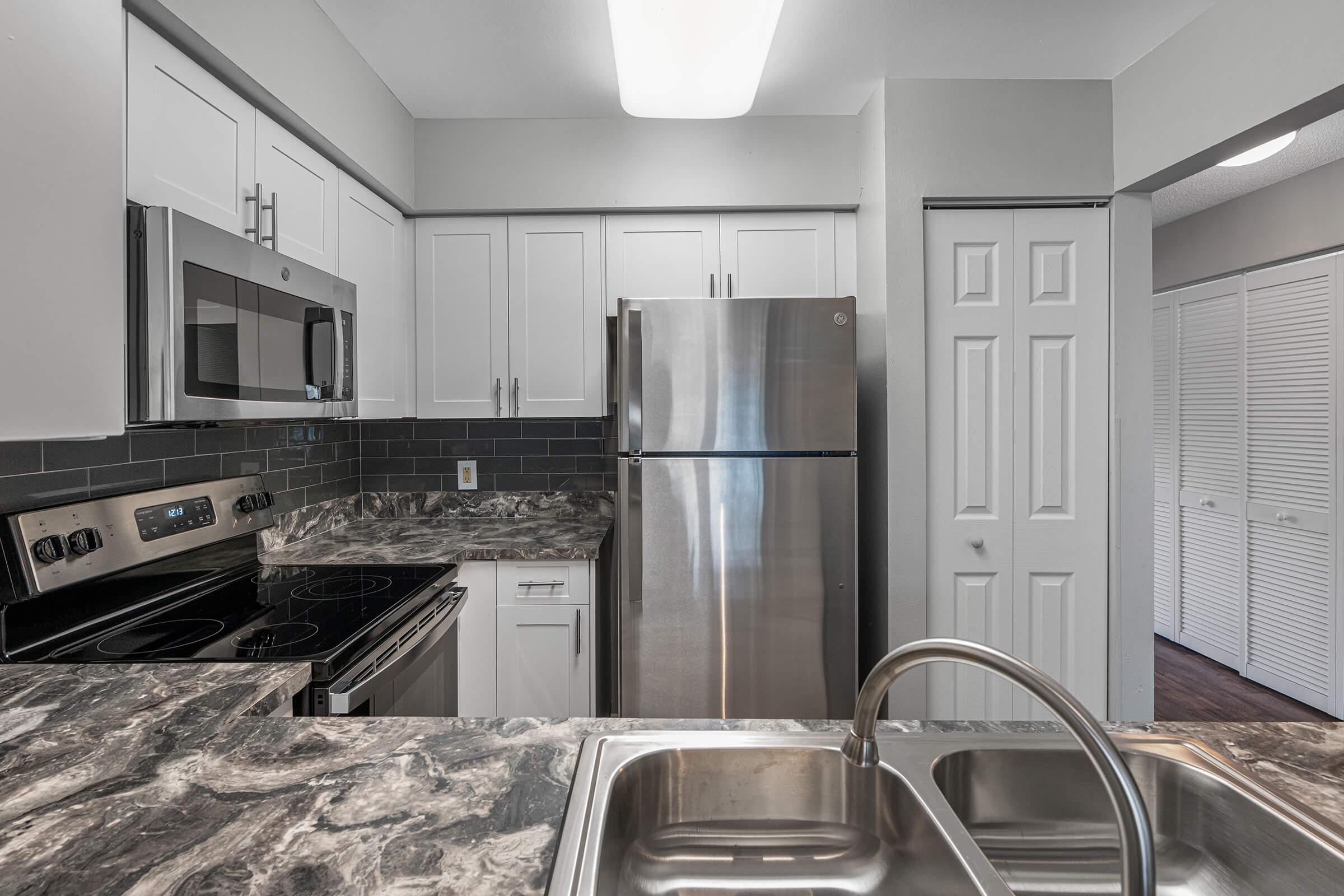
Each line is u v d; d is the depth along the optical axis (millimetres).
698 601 1979
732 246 2406
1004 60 2008
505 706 2088
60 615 1249
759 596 1979
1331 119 2277
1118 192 2111
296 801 659
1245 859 691
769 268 2406
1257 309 3016
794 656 1986
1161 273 3562
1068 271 2156
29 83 768
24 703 908
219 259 1258
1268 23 1576
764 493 1973
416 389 2434
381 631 1368
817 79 2117
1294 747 792
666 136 2371
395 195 2217
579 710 2084
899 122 2111
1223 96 1709
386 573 1792
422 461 2697
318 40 1714
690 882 754
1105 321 2150
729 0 1382
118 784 692
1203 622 3387
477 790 686
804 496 1975
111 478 1477
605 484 2711
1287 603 2914
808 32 1858
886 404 2123
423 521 2645
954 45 1929
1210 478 3309
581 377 2416
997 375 2152
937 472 2158
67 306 815
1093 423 2150
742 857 774
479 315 2426
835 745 793
